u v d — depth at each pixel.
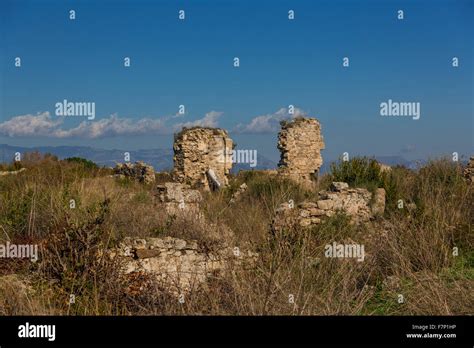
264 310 6.85
